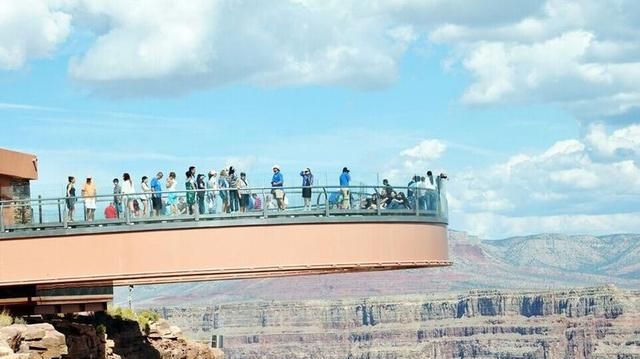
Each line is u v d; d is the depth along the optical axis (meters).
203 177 56.47
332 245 56.19
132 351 72.19
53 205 56.00
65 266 55.66
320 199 56.25
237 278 60.97
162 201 55.56
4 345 48.84
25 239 55.94
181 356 79.50
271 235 55.62
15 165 70.94
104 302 72.25
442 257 61.09
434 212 60.62
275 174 55.84
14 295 61.09
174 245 55.31
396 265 58.09
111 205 55.66
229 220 55.38
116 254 55.44
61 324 60.59
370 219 57.06
